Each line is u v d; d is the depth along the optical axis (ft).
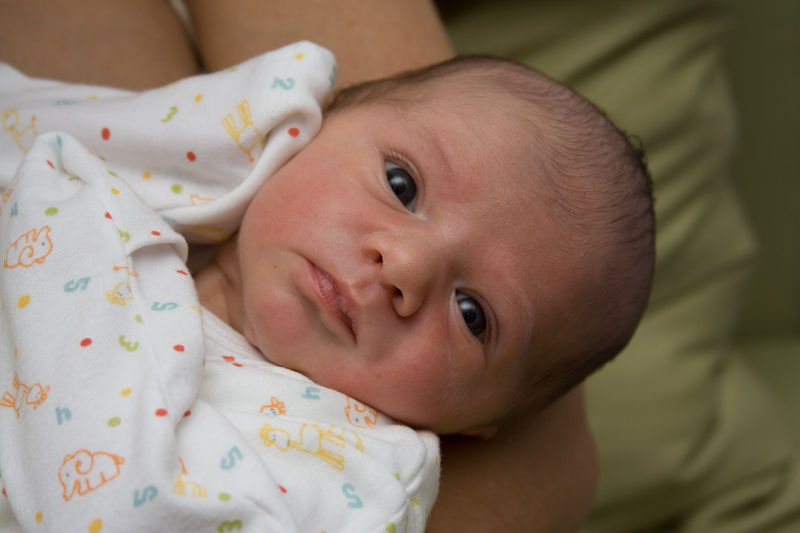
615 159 3.38
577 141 3.27
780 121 6.44
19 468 2.16
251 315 2.89
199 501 2.00
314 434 2.44
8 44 3.58
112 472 2.01
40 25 3.63
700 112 5.40
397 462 2.53
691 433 5.41
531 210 3.06
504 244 3.01
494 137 3.10
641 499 5.48
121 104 3.06
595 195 3.23
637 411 5.39
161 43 3.89
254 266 2.90
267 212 2.93
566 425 3.65
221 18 3.84
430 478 2.66
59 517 2.00
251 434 2.37
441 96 3.23
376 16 3.86
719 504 5.53
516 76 3.44
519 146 3.12
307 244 2.81
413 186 3.02
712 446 5.48
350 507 2.34
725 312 5.80
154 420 2.07
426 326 2.88
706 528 5.46
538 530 3.23
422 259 2.73
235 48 3.81
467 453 3.29
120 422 2.08
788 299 6.89
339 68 3.75
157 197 3.01
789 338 6.98
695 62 5.44
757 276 6.79
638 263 3.43
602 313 3.36
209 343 2.76
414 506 2.53
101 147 3.01
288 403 2.56
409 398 2.91
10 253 2.41
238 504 2.03
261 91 2.93
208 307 3.13
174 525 1.99
